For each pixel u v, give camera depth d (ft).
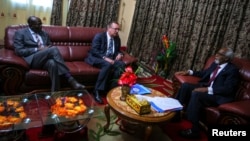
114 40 10.81
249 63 8.55
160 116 6.63
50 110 6.47
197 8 11.29
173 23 12.71
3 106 6.03
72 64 9.95
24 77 8.56
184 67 12.14
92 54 10.34
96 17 14.62
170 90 11.58
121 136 7.56
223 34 10.30
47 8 13.44
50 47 9.00
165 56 12.60
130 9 15.80
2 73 8.22
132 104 6.80
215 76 8.41
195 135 7.87
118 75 9.84
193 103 7.82
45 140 6.87
